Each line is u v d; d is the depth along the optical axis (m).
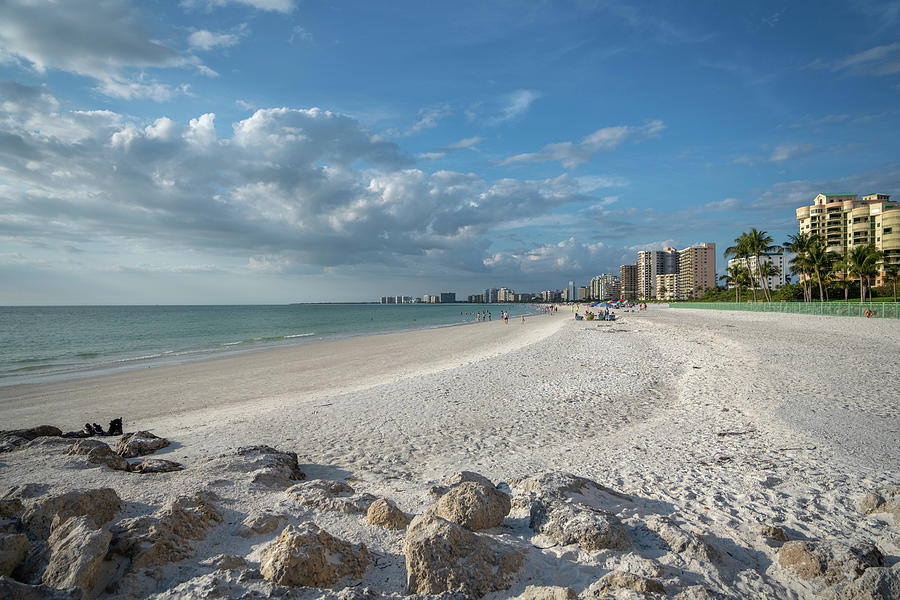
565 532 3.95
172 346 37.16
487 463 7.83
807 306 45.47
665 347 24.94
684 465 7.32
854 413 10.02
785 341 23.94
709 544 3.96
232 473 5.69
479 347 31.20
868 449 7.69
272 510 4.38
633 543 4.02
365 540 3.87
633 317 63.47
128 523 3.51
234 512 4.33
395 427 10.61
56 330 58.56
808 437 8.48
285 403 14.28
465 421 11.12
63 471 5.39
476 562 3.25
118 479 5.15
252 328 62.94
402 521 4.17
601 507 4.93
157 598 2.89
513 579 3.30
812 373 14.90
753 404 11.45
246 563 3.40
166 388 17.72
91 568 2.93
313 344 37.47
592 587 3.14
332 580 3.16
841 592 3.27
